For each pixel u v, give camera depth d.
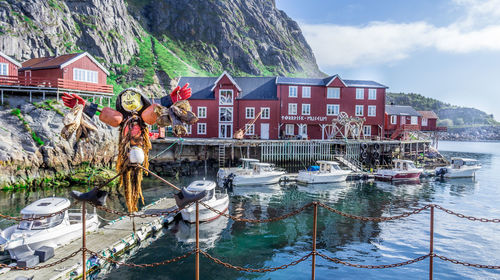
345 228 22.41
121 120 7.18
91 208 25.25
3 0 59.94
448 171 43.28
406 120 65.88
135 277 15.66
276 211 26.50
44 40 62.62
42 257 15.56
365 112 54.81
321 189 35.25
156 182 36.12
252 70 115.12
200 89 55.03
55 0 69.69
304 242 19.94
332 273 16.23
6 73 37.66
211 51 112.38
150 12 115.12
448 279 15.81
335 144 49.19
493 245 19.69
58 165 32.94
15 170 30.86
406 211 26.86
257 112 52.97
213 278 15.66
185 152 43.25
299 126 53.66
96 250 17.05
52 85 38.09
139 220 21.84
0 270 14.45
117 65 74.50
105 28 77.25
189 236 20.77
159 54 90.31
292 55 139.38
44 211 17.33
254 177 36.22
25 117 33.97
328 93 53.81
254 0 155.25
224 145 42.38
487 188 36.69
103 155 35.78
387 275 16.12
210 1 124.88
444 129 73.25
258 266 16.86
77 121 6.80
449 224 23.41
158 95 71.56
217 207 24.25
